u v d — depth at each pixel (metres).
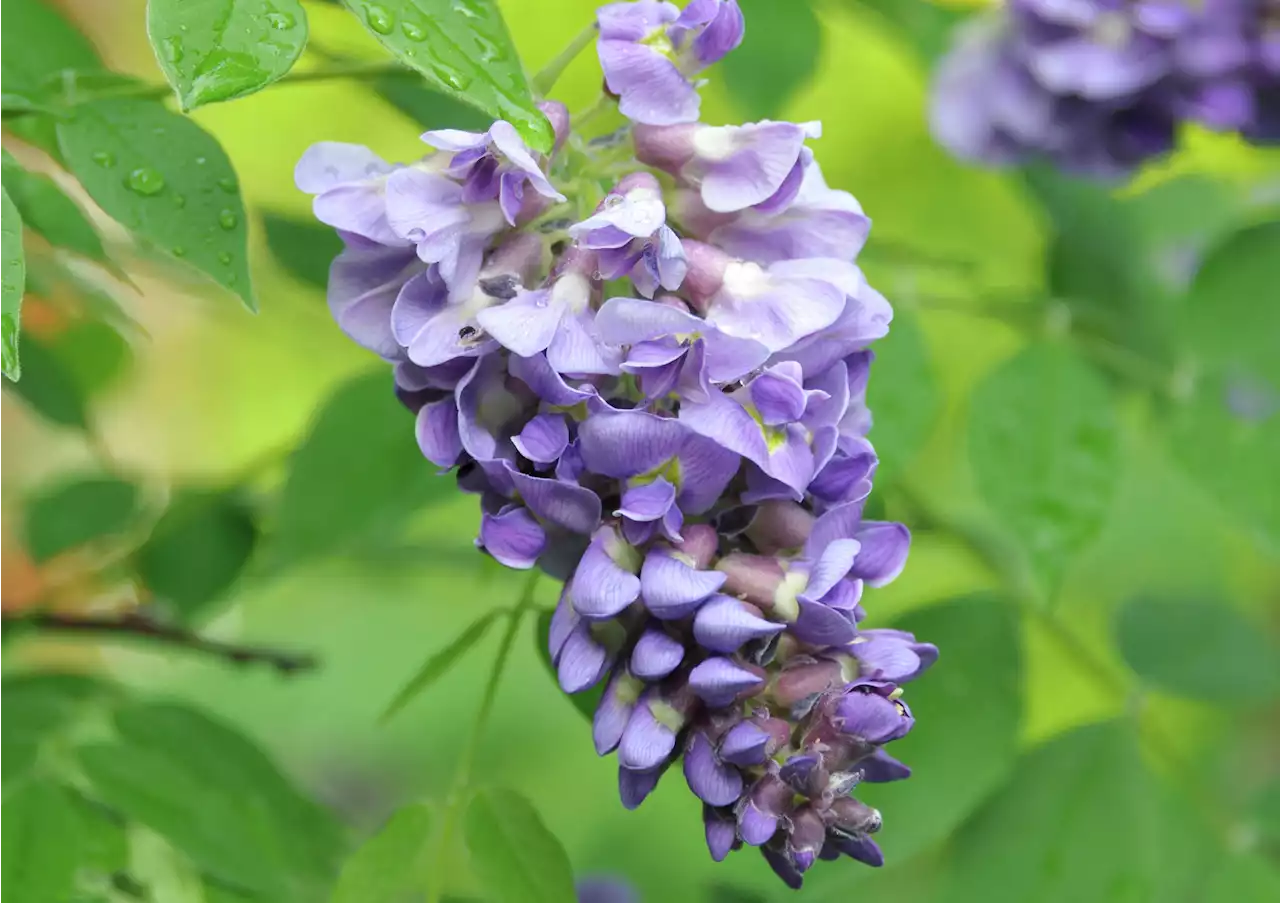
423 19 0.73
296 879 0.80
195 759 0.81
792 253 0.76
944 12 0.93
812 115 1.28
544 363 0.74
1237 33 0.89
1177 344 0.91
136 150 0.76
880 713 0.74
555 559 0.75
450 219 0.74
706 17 0.75
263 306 0.92
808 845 0.74
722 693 0.74
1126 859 0.85
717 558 0.75
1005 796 0.85
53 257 0.83
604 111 0.76
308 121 1.27
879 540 0.75
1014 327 0.89
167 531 0.89
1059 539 0.85
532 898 0.77
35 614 0.86
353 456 0.84
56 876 0.78
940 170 1.26
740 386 0.74
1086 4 0.89
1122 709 0.87
